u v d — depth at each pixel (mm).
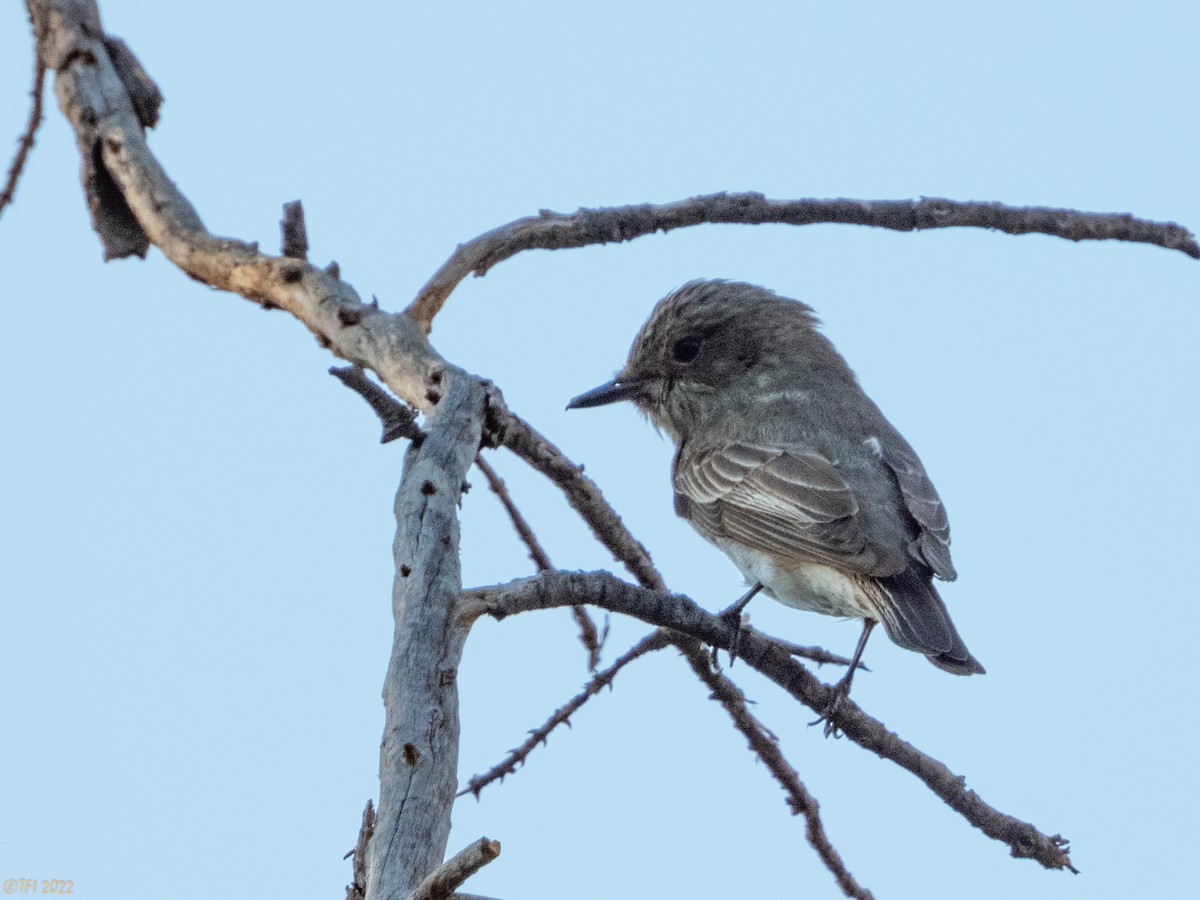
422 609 6840
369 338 8266
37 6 8883
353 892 6645
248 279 8461
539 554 9875
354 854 6707
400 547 7105
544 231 10859
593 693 9555
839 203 11539
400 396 8195
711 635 8570
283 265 8422
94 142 8734
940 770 10117
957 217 11688
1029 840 10039
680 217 11195
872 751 10336
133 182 8586
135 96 8938
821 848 10211
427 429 7672
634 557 10258
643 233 11156
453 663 6695
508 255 10789
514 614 7176
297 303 8422
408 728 6320
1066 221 11766
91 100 8727
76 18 8859
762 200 11422
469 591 7016
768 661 10289
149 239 8727
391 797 6129
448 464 7488
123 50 8945
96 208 8883
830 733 10961
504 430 8102
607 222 11055
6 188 8969
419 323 10492
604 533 10125
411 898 5031
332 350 8484
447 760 6301
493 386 8078
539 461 9648
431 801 6148
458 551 7121
